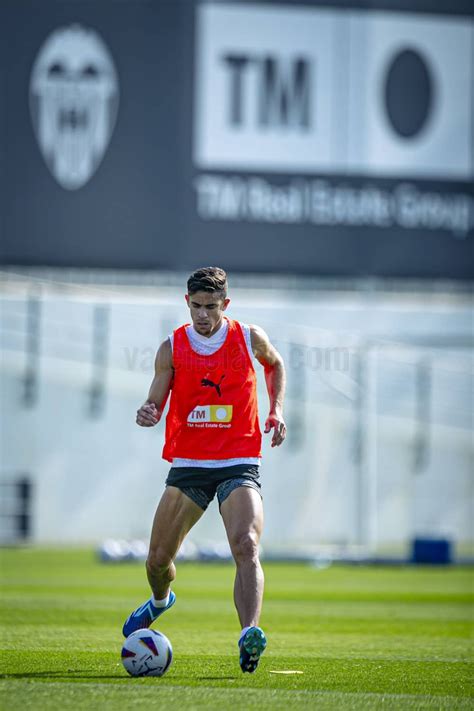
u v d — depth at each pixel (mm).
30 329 89750
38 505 90188
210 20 79812
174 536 18656
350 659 22406
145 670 18391
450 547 71562
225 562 73188
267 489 93188
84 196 78250
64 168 78000
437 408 95625
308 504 93938
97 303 90062
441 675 19938
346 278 81688
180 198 79188
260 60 80500
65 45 78250
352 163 81750
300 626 30672
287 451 93688
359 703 16266
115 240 78438
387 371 94625
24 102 77750
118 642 24375
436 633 29047
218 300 18453
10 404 89875
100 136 78500
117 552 66438
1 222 77500
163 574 19031
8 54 77688
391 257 82312
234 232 80000
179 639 26047
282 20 80812
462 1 83250
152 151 78938
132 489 91875
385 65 82312
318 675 19531
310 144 81125
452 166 83125
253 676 19094
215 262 79688
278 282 91875
